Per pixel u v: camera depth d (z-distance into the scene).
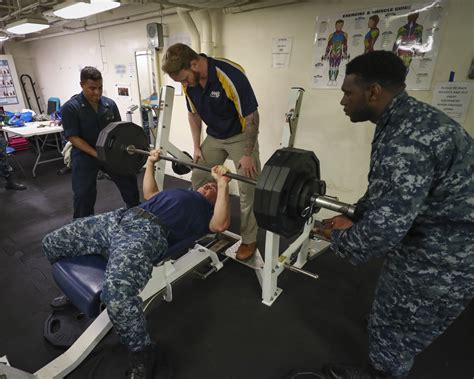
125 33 4.19
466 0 2.05
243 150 2.24
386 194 0.96
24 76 6.52
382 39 2.39
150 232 1.56
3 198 3.65
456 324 1.88
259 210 1.17
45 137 4.84
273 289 2.01
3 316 1.90
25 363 1.60
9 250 2.60
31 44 6.27
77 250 1.66
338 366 1.48
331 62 2.66
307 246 2.33
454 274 1.03
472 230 0.99
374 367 1.33
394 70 0.99
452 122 0.95
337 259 2.50
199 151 2.47
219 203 1.69
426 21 2.20
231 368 1.59
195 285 2.17
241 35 3.11
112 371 1.55
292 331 1.81
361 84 1.04
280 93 3.05
